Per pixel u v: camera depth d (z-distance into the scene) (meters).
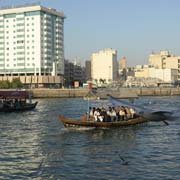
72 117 60.47
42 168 24.28
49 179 21.77
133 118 45.81
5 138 37.69
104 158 27.28
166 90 166.62
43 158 27.45
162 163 25.48
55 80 185.00
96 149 31.14
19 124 50.72
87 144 33.66
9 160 26.77
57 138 37.31
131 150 30.52
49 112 71.50
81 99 130.00
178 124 47.75
